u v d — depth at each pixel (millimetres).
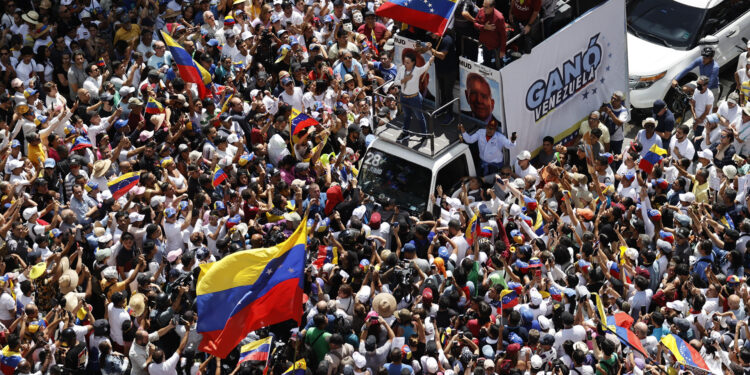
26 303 49594
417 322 46906
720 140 63125
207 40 72125
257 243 52969
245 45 71125
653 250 56406
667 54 71312
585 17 61531
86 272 51719
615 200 58812
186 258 50875
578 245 55000
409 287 50312
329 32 75000
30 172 58094
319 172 60656
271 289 46062
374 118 61188
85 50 72188
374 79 70500
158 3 75062
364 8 77062
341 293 49688
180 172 60375
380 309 47344
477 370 44312
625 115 65062
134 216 53375
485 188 60844
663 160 60562
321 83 66312
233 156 61281
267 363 46688
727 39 74000
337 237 55688
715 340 48438
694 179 60031
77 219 55500
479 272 51906
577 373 46250
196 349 48156
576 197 58562
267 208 56656
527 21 59000
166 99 63594
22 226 52969
